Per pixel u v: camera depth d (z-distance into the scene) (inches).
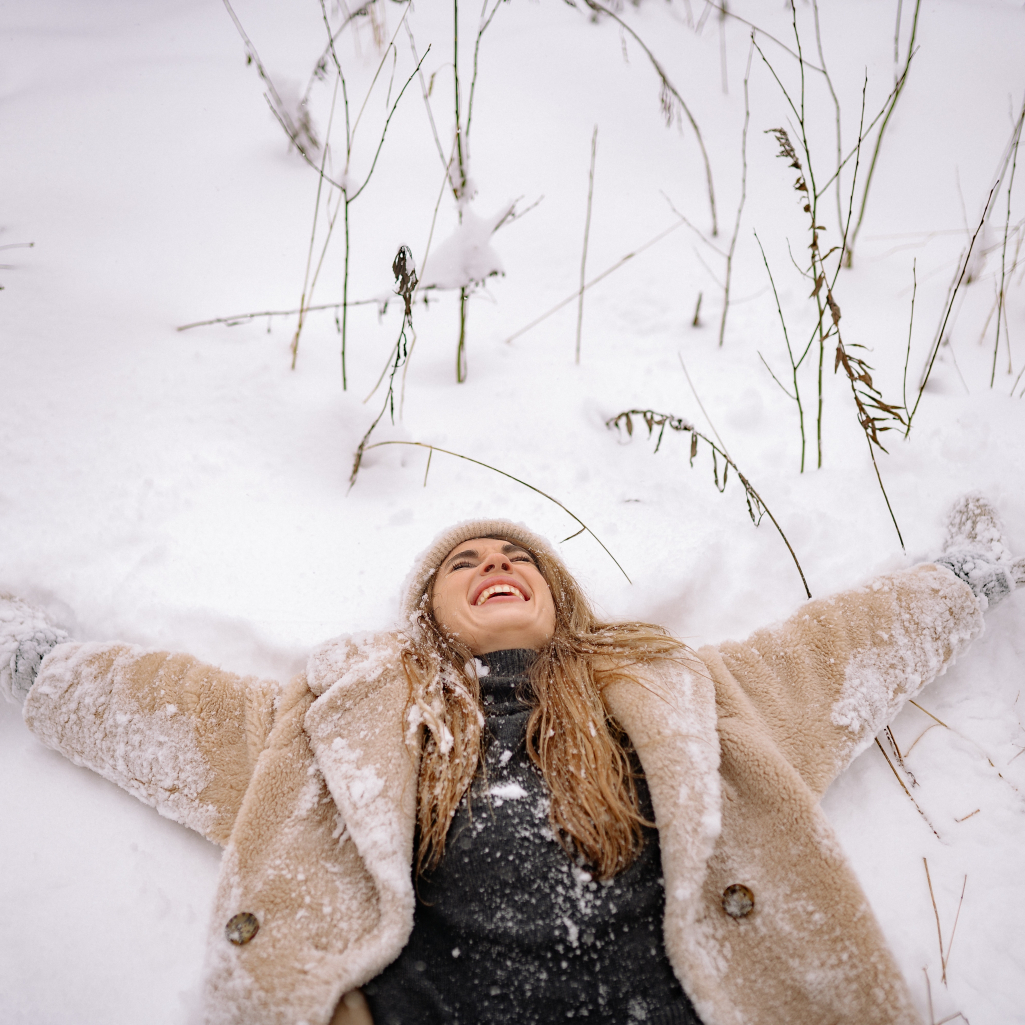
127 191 120.6
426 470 94.7
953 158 126.3
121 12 155.0
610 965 56.7
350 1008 56.9
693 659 73.5
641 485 94.2
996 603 78.2
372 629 81.0
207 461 92.4
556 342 110.0
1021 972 63.8
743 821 65.4
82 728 70.9
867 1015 55.2
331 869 62.2
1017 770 75.0
